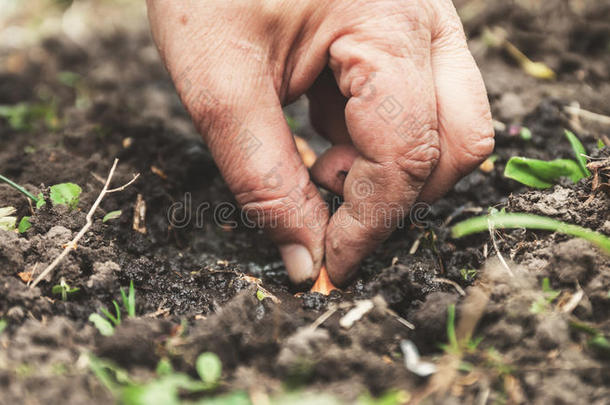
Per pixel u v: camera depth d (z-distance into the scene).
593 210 0.42
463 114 0.39
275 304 0.41
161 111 0.54
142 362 0.38
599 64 0.54
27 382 0.36
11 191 0.44
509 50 0.55
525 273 0.40
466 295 0.41
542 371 0.37
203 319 0.40
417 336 0.39
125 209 0.45
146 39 0.71
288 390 0.37
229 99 0.40
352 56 0.39
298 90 0.41
